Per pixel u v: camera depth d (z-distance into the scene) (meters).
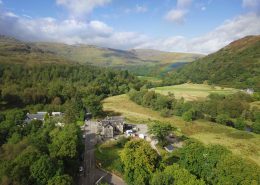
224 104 162.75
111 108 179.12
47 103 168.75
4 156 76.56
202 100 182.62
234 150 100.12
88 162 86.81
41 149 75.62
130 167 69.25
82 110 141.88
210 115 161.88
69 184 61.53
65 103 160.62
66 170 72.31
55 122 113.62
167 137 114.06
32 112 140.50
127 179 69.19
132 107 184.75
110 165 84.19
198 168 66.81
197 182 57.28
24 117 121.25
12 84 190.25
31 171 62.28
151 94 187.25
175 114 163.88
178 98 194.00
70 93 183.00
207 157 66.94
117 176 77.56
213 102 170.00
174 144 105.94
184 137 115.44
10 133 96.00
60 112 142.62
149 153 69.75
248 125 144.75
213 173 62.62
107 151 97.12
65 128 96.19
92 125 132.38
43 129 97.62
